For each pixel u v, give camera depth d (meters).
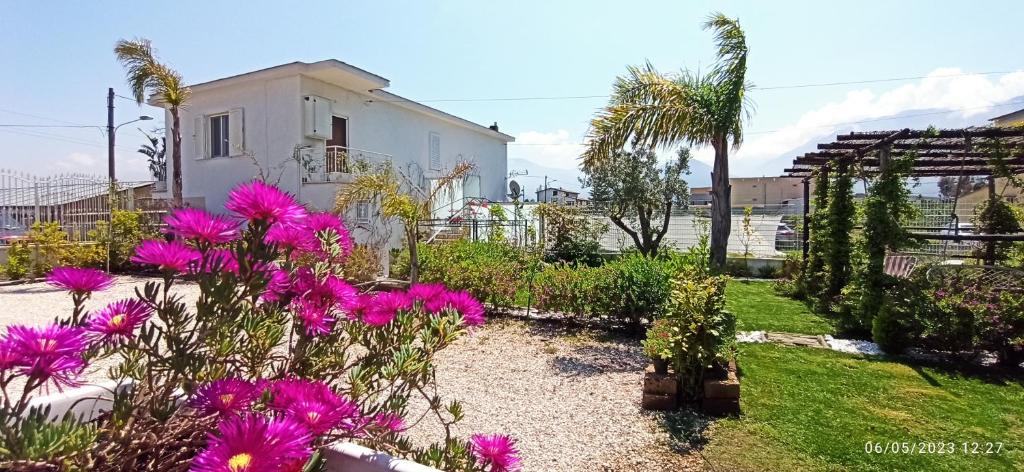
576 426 3.61
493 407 3.96
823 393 4.24
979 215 9.42
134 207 12.68
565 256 12.31
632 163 13.13
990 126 6.72
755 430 3.52
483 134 20.70
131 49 10.90
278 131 12.39
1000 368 4.98
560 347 5.82
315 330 1.94
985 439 3.38
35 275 10.47
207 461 1.14
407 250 9.04
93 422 1.59
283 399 1.47
